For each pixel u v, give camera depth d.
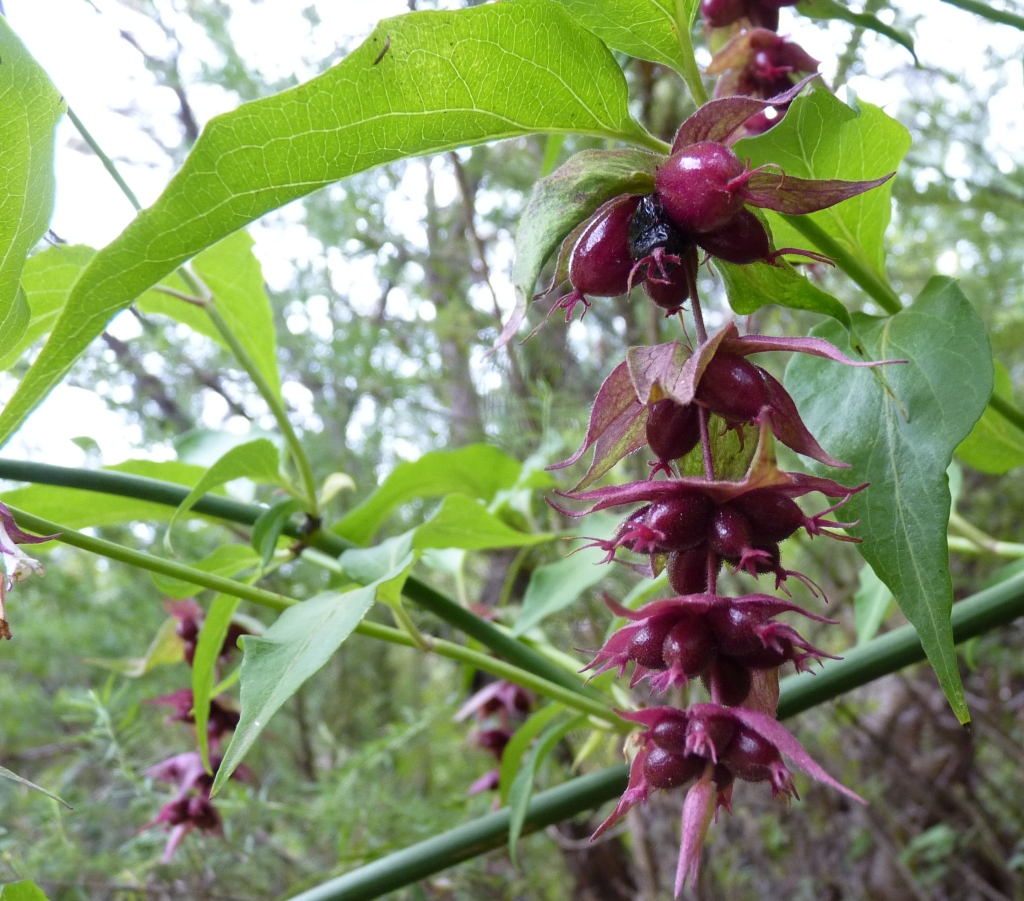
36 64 0.13
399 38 0.12
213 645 0.20
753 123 0.18
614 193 0.11
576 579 0.24
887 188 0.16
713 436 0.11
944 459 0.13
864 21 0.18
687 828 0.10
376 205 0.37
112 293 0.13
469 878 0.31
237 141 0.12
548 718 0.22
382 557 0.19
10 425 0.14
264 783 0.33
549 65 0.13
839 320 0.13
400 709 0.36
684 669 0.10
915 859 0.38
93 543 0.17
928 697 0.40
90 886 0.27
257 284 0.22
